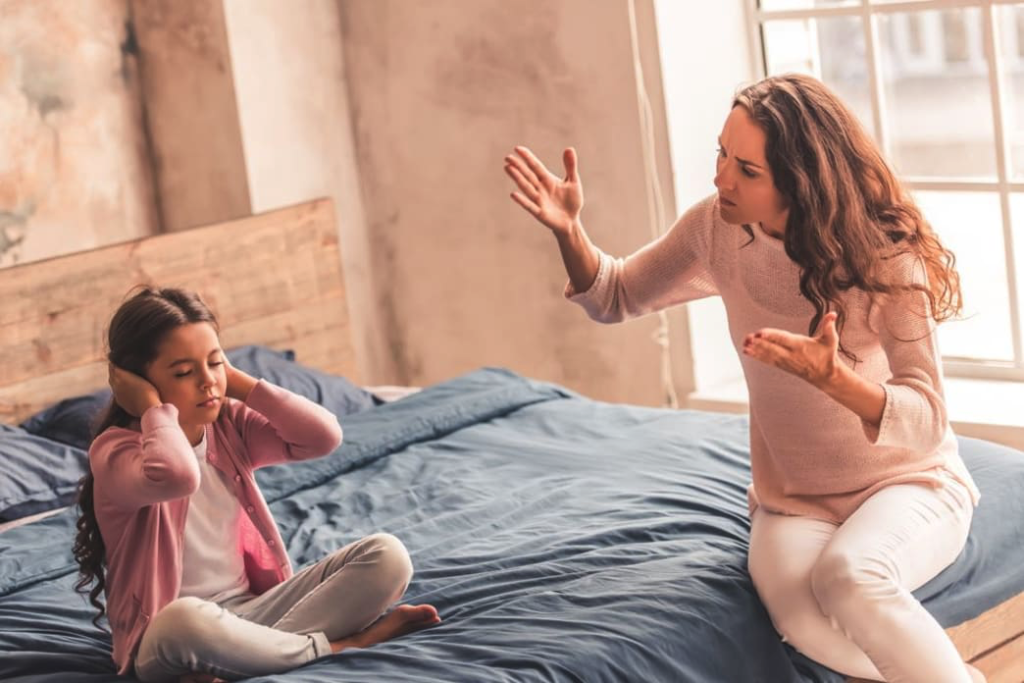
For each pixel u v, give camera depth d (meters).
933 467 2.27
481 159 4.28
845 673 2.19
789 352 1.94
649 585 2.20
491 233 4.33
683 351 3.97
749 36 3.90
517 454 3.09
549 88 4.05
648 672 2.01
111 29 4.17
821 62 3.79
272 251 4.09
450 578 2.38
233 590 2.27
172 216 4.34
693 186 3.88
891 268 2.13
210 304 3.95
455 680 1.93
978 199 3.58
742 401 3.81
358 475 3.09
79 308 3.71
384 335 4.72
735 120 2.15
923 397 2.07
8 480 3.20
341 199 4.52
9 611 2.46
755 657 2.13
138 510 2.14
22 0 3.93
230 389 2.33
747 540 2.43
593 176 4.02
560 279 4.20
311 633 2.13
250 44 4.14
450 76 4.28
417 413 3.36
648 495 2.68
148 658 2.05
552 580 2.30
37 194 4.01
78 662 2.20
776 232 2.22
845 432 2.22
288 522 2.83
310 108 4.38
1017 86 3.45
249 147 4.16
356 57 4.47
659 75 3.79
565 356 4.27
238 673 2.04
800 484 2.28
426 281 4.55
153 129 4.29
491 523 2.65
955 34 3.52
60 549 2.74
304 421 2.32
